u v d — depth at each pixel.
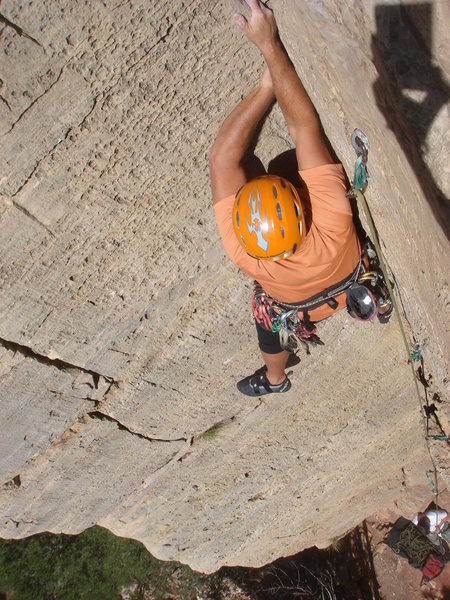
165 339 4.57
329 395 5.71
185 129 3.27
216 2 2.80
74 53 2.77
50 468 5.63
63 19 2.63
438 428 6.35
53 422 5.03
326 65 2.59
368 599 9.69
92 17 2.67
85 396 4.87
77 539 12.10
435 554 8.34
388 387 5.75
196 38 2.90
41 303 3.96
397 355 5.33
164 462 6.05
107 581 11.86
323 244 2.95
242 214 2.80
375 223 3.55
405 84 2.16
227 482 6.64
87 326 4.24
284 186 2.74
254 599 10.88
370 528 9.80
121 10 2.68
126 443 5.59
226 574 11.41
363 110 2.56
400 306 4.49
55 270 3.77
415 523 8.31
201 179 3.55
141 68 2.93
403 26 2.02
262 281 3.22
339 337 5.03
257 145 3.47
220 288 4.29
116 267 3.89
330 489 7.32
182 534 7.31
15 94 2.84
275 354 4.13
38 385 4.57
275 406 5.68
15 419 4.85
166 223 3.73
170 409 5.33
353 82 2.47
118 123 3.13
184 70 3.01
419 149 2.36
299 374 5.31
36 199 3.35
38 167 3.19
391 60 2.13
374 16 2.06
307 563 10.72
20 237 3.51
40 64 2.76
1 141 3.01
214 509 7.01
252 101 3.16
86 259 3.78
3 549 11.71
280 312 3.49
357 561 10.02
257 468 6.54
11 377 4.41
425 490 7.89
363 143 2.78
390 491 7.94
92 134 3.13
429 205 2.59
